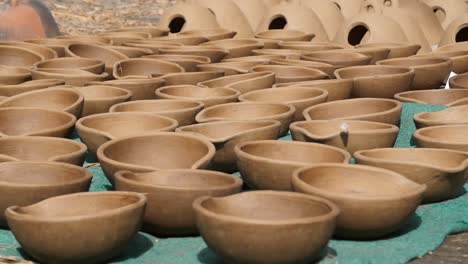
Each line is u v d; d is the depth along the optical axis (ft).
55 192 14.35
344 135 17.29
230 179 14.42
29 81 22.20
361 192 14.97
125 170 14.98
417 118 19.39
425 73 24.20
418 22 33.04
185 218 14.11
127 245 13.52
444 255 14.05
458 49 28.40
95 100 20.29
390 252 13.75
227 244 12.41
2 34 32.78
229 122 17.97
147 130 18.61
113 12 38.68
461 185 16.29
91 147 17.62
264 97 21.35
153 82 22.07
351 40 32.27
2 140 16.88
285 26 31.81
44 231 12.80
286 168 15.21
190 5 32.53
